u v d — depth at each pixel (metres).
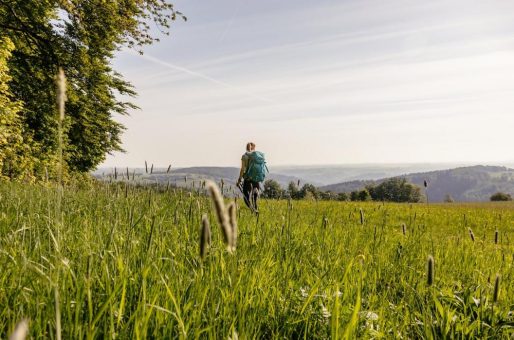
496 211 23.00
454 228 13.49
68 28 22.27
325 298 3.17
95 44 22.81
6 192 7.04
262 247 4.24
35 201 5.61
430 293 3.74
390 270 4.40
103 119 30.55
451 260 5.82
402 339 2.82
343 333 2.41
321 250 4.76
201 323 2.32
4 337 1.94
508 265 5.86
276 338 2.50
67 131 28.81
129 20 21.41
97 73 25.73
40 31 21.97
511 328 3.04
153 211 4.15
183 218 4.28
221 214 1.19
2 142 16.23
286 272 3.59
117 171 6.11
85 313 2.26
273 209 7.55
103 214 4.62
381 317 2.95
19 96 24.48
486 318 3.32
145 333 1.97
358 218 10.22
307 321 2.62
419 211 18.86
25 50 23.09
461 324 3.14
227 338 2.14
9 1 20.19
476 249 7.14
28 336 1.87
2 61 15.27
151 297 2.45
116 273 2.67
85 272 2.50
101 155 33.00
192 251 3.42
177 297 2.42
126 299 2.45
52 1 19.97
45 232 3.57
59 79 1.38
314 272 4.02
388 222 12.01
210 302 2.60
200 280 2.64
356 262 4.34
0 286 2.33
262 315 2.76
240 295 2.67
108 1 20.70
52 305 2.08
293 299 3.14
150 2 21.34
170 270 2.89
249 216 6.74
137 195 4.88
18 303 2.26
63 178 22.75
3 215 4.52
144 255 2.99
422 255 5.56
